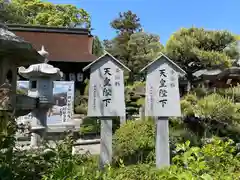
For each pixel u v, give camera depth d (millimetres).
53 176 3516
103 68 5625
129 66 28125
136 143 6277
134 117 12594
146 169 4613
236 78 17719
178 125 8195
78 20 32594
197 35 14734
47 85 7734
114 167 5273
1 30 4227
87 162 5559
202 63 14633
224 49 15336
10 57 4480
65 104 11336
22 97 4652
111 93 5586
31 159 4090
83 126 12039
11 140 3875
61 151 4699
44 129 7527
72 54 20344
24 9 30891
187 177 2984
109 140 5508
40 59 4910
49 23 29875
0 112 3748
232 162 4449
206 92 11914
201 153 4270
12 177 3385
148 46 27766
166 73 5746
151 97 5734
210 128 8633
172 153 6090
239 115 8930
